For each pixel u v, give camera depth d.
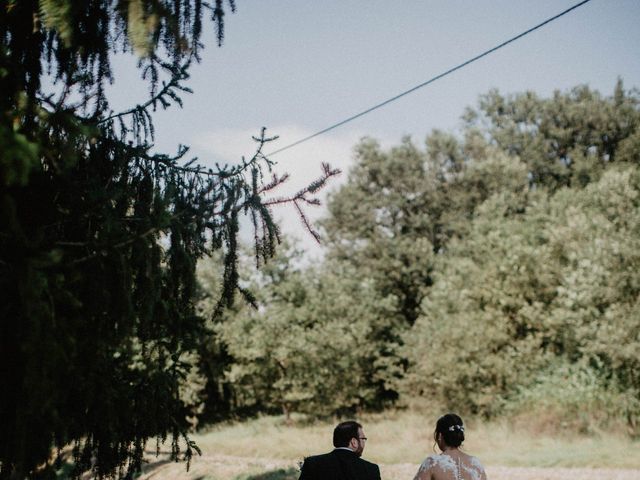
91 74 3.34
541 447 13.18
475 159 35.22
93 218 3.17
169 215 2.96
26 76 3.25
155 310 3.81
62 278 2.36
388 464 12.68
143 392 4.03
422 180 34.84
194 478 12.23
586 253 15.84
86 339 2.75
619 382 14.74
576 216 17.62
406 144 36.16
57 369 2.15
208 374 22.52
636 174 18.06
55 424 2.57
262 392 21.94
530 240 20.91
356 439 3.75
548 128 40.69
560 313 15.81
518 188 32.88
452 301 20.38
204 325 4.51
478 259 21.39
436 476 3.62
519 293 18.17
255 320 21.14
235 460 14.23
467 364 17.64
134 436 4.05
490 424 16.70
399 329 27.52
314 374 20.17
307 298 21.88
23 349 2.01
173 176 3.91
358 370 21.67
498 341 18.12
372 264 31.81
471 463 3.68
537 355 17.23
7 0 2.91
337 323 21.16
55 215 3.05
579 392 15.30
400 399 21.62
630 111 39.09
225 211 3.70
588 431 14.11
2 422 2.61
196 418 21.81
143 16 2.48
